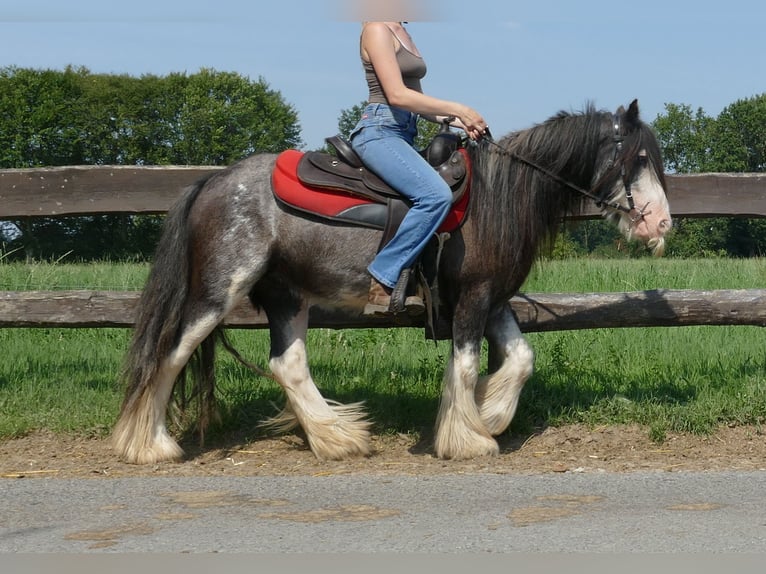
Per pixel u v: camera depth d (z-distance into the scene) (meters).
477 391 5.80
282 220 5.41
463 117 5.30
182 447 5.99
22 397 6.64
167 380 5.56
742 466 5.34
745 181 6.55
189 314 5.47
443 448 5.61
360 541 3.88
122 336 8.69
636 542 3.82
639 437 5.99
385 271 5.30
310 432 5.67
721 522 4.08
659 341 8.01
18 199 6.64
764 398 6.31
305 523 4.14
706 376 6.91
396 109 5.41
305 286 5.54
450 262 5.42
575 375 6.95
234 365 7.33
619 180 5.47
